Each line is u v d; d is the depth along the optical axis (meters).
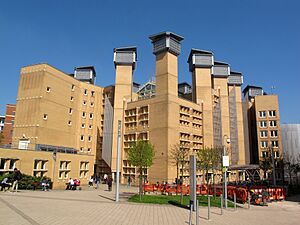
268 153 67.62
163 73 54.50
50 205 16.56
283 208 21.86
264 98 76.56
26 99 46.78
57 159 35.19
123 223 12.37
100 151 64.69
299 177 64.88
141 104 57.28
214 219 14.73
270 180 55.44
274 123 74.50
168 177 47.97
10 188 25.59
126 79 62.25
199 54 65.12
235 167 47.53
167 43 54.47
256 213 18.00
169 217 14.56
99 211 15.40
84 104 61.72
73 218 12.82
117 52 63.12
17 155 29.89
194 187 12.48
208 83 64.25
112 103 64.94
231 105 73.94
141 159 27.59
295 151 78.75
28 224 10.86
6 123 88.12
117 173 21.23
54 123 48.66
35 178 29.14
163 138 50.84
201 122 61.53
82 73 76.31
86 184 41.34
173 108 52.97
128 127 59.12
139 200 21.64
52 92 48.56
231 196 26.00
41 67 47.00
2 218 11.78
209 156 32.47
